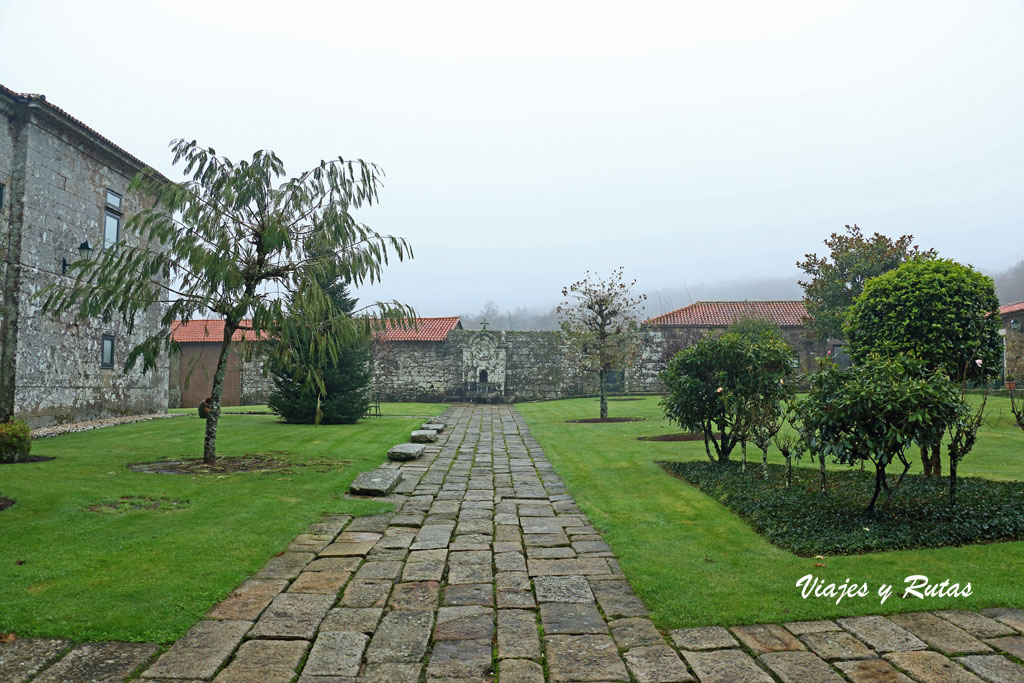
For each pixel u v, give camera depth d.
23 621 3.65
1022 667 3.11
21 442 9.73
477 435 15.22
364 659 3.28
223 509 6.55
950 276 9.22
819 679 3.03
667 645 3.45
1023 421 8.02
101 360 16.53
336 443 12.97
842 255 27.12
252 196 9.25
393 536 5.84
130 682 3.02
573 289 20.41
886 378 5.91
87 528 5.62
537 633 3.63
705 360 9.57
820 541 5.27
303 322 9.34
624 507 6.98
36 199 13.82
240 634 3.58
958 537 5.26
